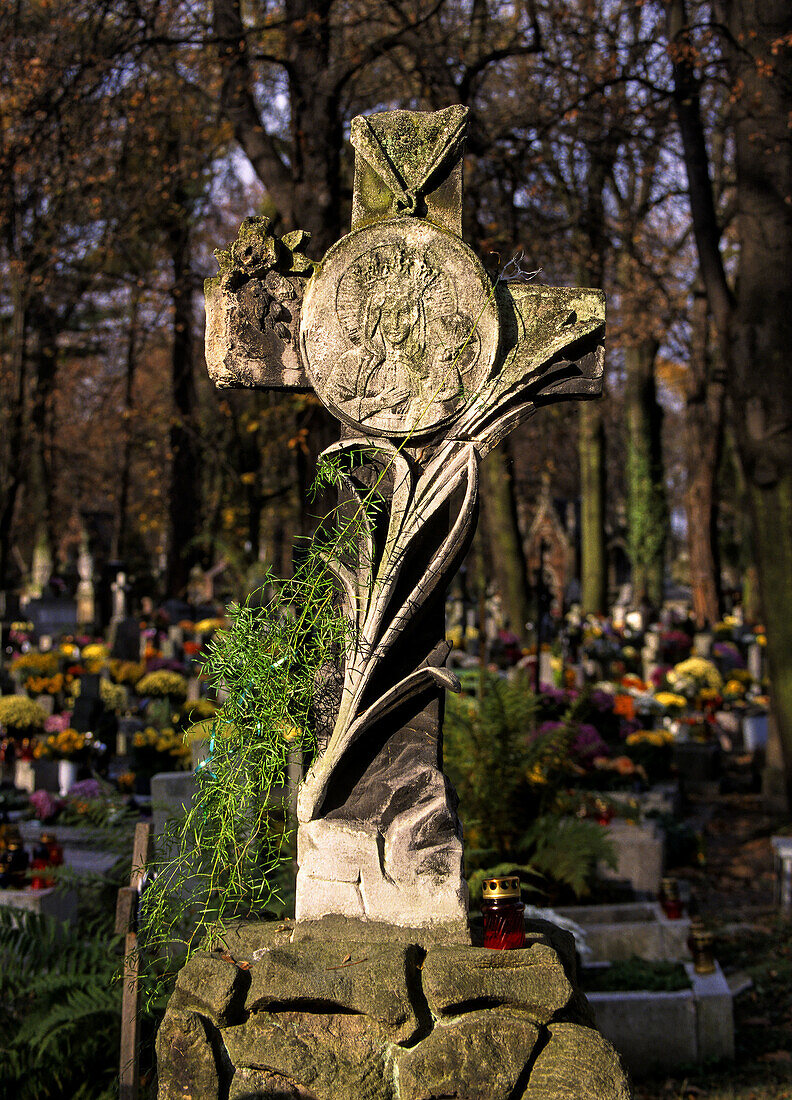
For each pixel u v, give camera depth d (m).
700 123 11.52
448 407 3.04
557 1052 2.47
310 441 9.80
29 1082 4.44
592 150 13.99
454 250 3.03
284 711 2.90
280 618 3.00
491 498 21.52
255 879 3.22
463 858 2.89
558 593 41.44
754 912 8.91
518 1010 2.55
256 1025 2.55
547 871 7.23
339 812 2.95
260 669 2.90
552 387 3.09
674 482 59.38
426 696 3.00
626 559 47.53
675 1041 5.98
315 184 9.86
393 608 2.98
